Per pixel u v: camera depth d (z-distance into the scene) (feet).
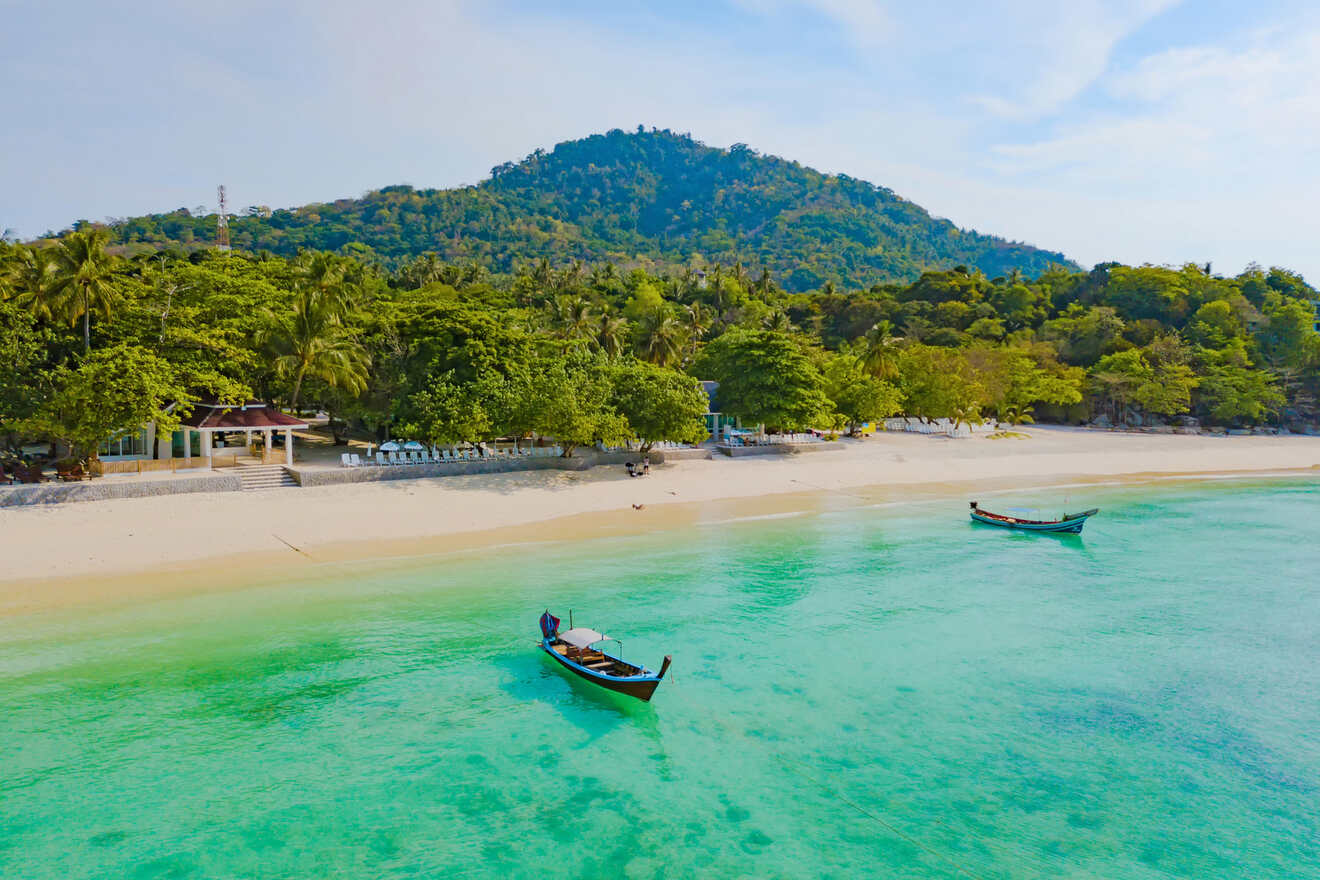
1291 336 475.72
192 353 179.42
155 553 127.13
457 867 57.52
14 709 78.43
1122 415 422.41
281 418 181.78
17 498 136.77
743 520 170.50
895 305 572.51
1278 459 294.46
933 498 202.39
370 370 217.56
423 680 88.69
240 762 71.20
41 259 165.07
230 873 56.54
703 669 92.43
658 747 75.25
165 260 298.76
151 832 61.05
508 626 104.42
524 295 502.38
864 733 77.92
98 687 83.66
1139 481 240.73
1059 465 264.11
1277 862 58.90
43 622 99.50
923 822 63.72
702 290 595.47
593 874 56.85
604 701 84.64
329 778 69.10
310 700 83.15
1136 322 505.25
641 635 102.27
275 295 228.43
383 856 58.75
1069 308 557.74
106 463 158.92
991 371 388.98
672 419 206.49
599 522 164.45
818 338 539.29
